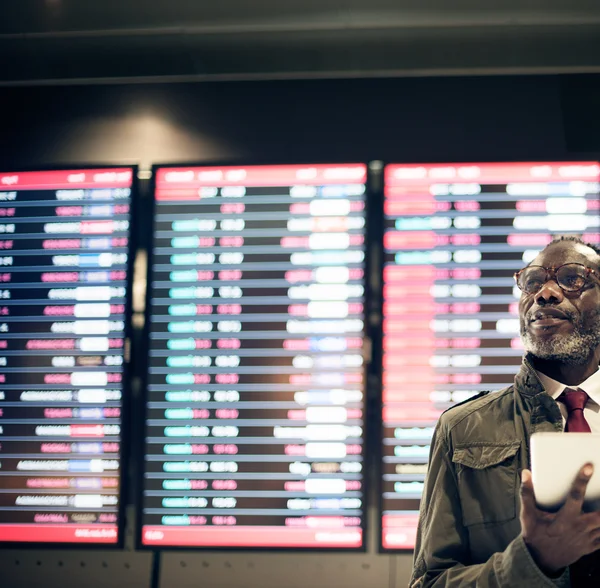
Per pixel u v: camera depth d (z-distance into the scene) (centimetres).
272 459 239
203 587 246
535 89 259
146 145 267
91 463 245
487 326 240
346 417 240
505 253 242
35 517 243
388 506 235
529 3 231
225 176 252
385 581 241
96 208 256
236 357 245
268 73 257
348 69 255
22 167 256
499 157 243
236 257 249
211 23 244
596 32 242
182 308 248
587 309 128
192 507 239
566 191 243
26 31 250
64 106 271
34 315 253
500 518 122
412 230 245
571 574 115
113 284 252
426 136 260
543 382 133
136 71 261
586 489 102
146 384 245
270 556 246
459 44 250
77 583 249
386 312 243
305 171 251
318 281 246
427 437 237
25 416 248
